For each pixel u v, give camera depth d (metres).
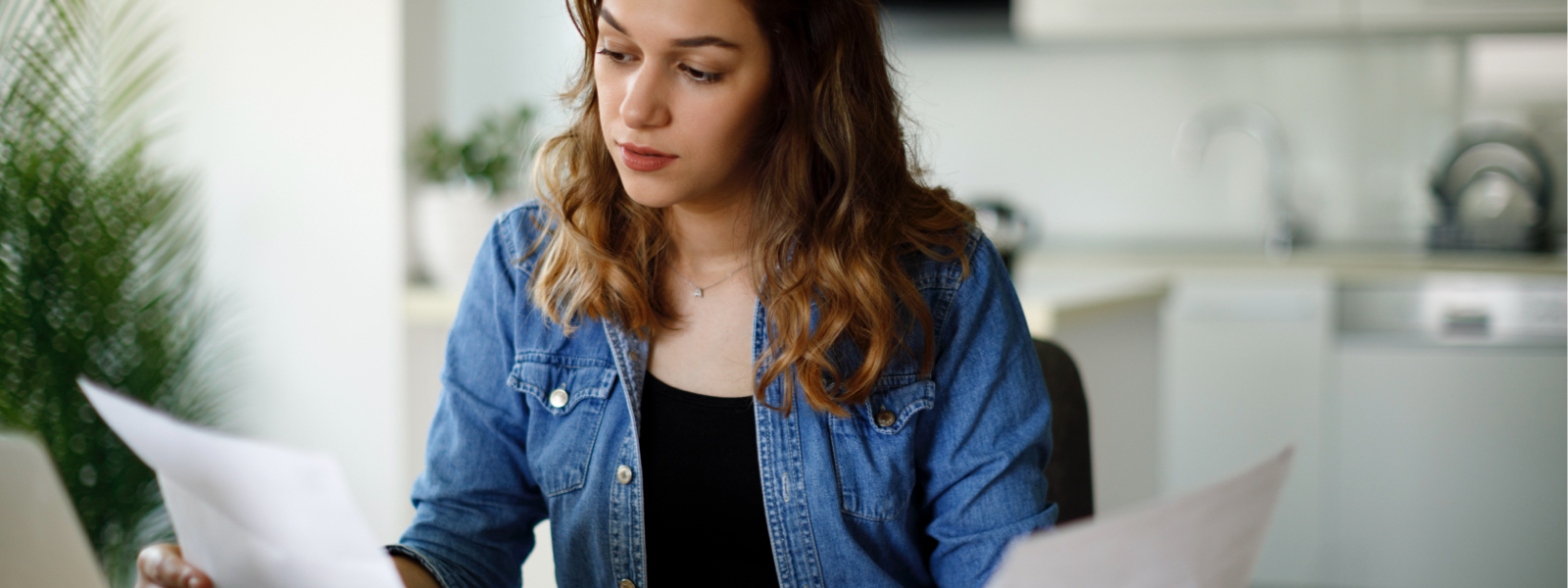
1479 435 3.10
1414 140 3.66
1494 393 3.08
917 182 1.11
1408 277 3.15
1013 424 1.04
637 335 1.06
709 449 1.02
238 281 2.32
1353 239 3.74
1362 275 3.18
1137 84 3.86
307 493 0.66
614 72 0.92
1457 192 3.51
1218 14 3.44
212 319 2.32
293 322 2.30
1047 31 3.58
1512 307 3.08
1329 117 3.72
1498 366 3.07
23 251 2.04
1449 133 3.63
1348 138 3.71
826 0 0.94
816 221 1.00
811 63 0.95
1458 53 3.60
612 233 1.07
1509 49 3.55
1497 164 3.47
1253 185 3.80
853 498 1.02
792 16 0.92
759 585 1.03
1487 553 3.11
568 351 1.08
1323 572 3.25
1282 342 3.21
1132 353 2.28
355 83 2.22
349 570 0.69
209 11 2.28
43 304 2.05
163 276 2.29
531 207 1.16
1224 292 3.26
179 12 2.28
